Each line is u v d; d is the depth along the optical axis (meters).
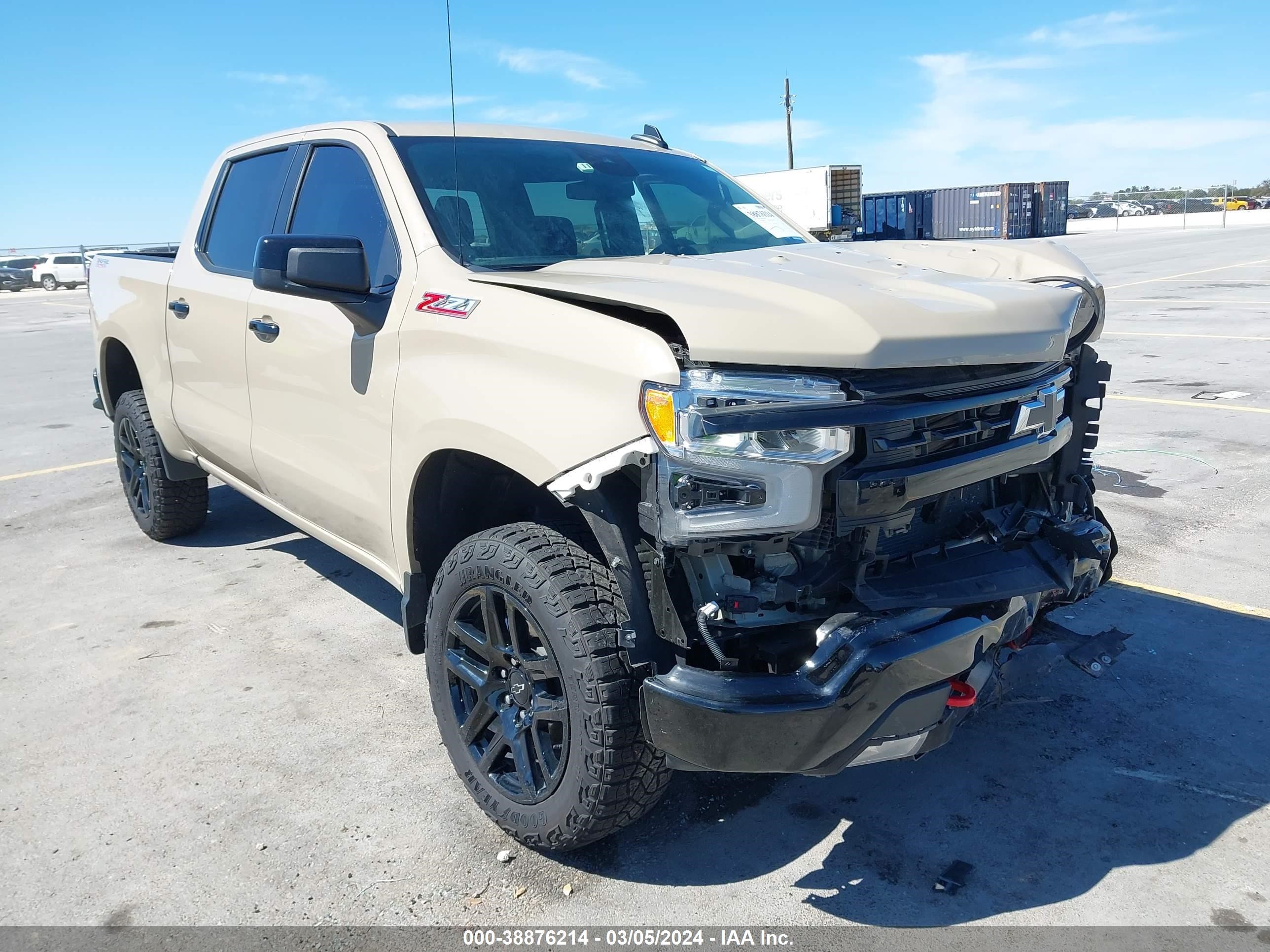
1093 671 2.75
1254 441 6.61
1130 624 3.95
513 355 2.49
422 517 2.94
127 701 3.56
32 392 11.14
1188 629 3.89
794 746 2.16
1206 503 5.39
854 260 2.87
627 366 2.22
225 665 3.84
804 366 2.11
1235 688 3.45
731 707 2.14
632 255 3.29
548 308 2.47
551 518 2.77
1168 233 46.09
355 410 3.11
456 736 2.80
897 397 2.15
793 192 35.12
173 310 4.36
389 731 3.33
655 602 2.27
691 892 2.51
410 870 2.61
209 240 4.31
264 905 2.47
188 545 5.36
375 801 2.92
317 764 3.13
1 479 6.91
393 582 3.23
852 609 2.24
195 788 2.99
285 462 3.62
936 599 2.29
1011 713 3.34
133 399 5.16
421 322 2.81
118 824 2.81
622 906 2.46
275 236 2.99
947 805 2.85
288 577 4.82
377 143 3.30
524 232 3.15
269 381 3.63
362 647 3.99
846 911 2.42
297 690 3.63
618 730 2.31
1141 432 7.03
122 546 5.35
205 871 2.61
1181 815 2.77
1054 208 48.72
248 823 2.81
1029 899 2.45
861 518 2.14
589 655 2.30
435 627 2.80
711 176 4.01
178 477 5.00
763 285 2.34
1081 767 3.02
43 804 2.91
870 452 2.12
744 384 2.11
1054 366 2.59
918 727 2.32
